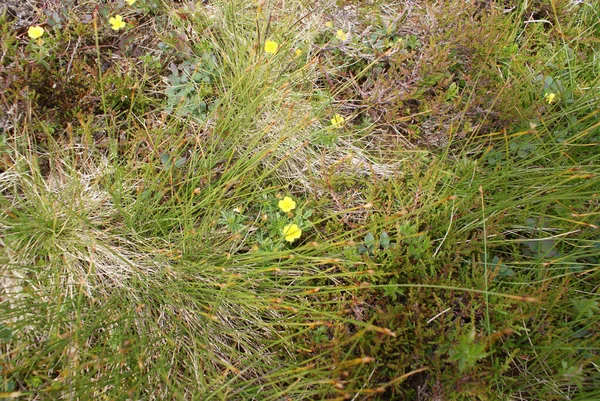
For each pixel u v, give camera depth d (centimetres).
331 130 60
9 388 41
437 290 48
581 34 69
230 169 53
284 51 65
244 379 46
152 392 44
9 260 46
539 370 45
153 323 45
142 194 51
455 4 65
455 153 60
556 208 53
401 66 64
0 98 54
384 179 58
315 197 55
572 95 62
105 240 51
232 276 45
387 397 45
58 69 60
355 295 49
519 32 71
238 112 59
